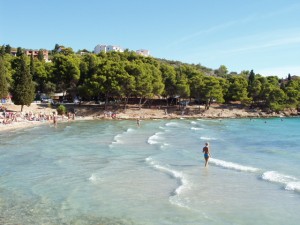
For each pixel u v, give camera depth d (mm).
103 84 105188
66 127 74312
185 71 144000
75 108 107062
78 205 21844
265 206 21609
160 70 128125
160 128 75000
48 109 102500
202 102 135750
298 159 38156
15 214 19938
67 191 25031
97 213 20375
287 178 28500
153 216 19906
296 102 133625
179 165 34625
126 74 105438
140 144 48906
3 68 87562
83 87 106938
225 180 28312
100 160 36875
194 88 122438
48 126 76250
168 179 28766
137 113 109750
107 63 114062
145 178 29109
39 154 40125
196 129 74188
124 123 87375
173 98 131750
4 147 45375
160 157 38969
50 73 119125
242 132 69438
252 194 24234
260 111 130625
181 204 22094
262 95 135250
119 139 53906
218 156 40375
